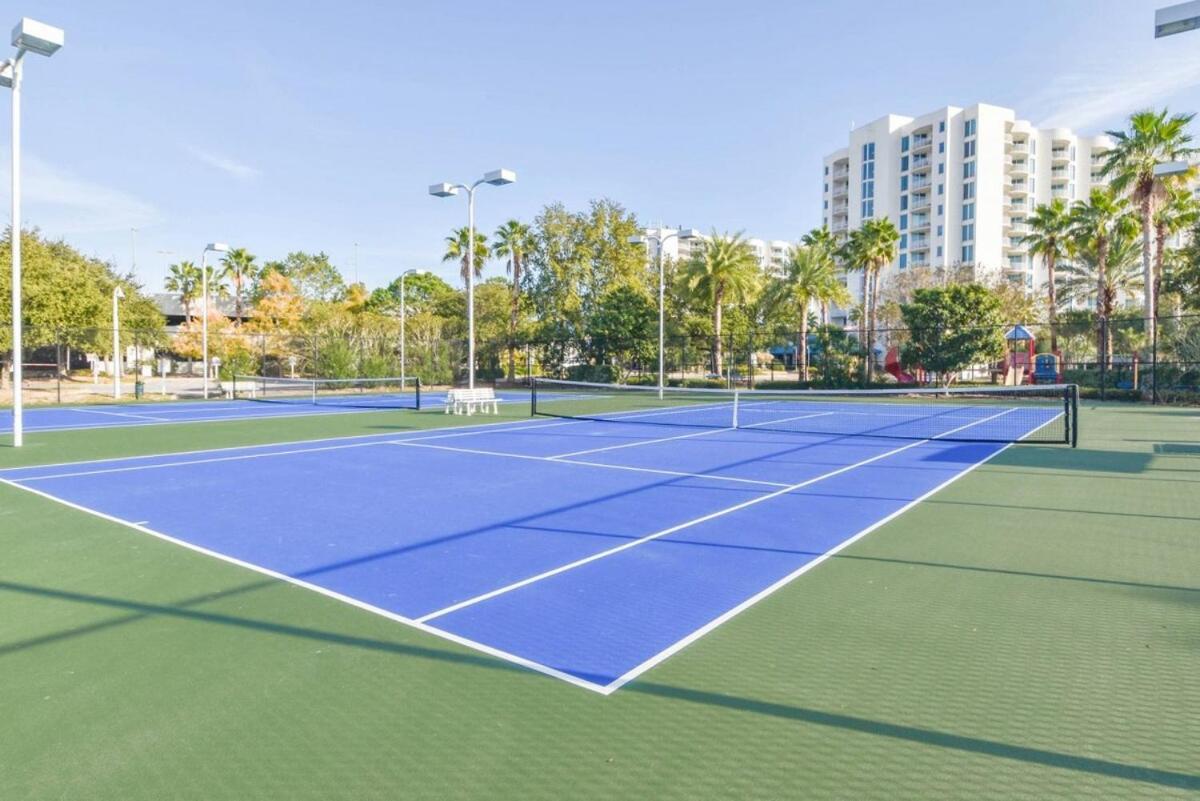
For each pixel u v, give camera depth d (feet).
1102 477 39.88
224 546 24.94
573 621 17.85
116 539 25.94
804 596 19.67
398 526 27.91
